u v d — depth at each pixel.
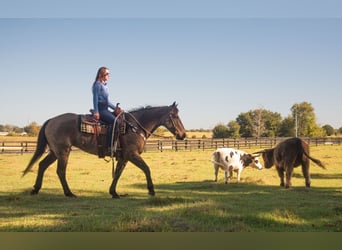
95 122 10.46
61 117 10.74
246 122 81.69
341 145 48.16
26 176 16.11
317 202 9.59
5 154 32.25
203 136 80.06
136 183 14.32
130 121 10.60
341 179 15.74
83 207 8.79
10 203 9.22
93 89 10.44
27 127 80.56
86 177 16.28
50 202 9.55
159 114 10.77
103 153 10.61
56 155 10.62
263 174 17.78
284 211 7.73
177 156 30.81
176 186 13.56
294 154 12.85
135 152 10.55
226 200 9.91
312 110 77.38
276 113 82.19
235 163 14.42
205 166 22.05
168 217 7.20
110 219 7.25
